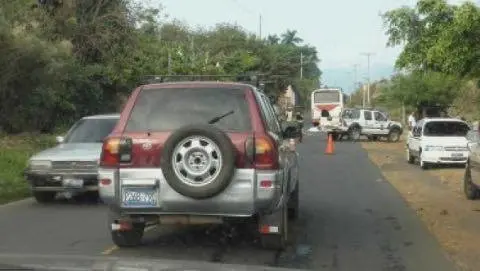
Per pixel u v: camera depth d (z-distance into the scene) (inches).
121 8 1201.4
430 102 1883.6
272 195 299.4
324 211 494.0
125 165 305.7
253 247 346.9
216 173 292.4
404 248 357.4
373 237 388.8
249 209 299.6
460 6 632.4
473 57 645.9
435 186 674.8
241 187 298.2
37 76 866.1
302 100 4074.8
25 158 727.1
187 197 296.5
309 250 346.6
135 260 133.6
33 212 468.8
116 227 325.1
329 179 730.8
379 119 1659.7
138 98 323.0
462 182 710.5
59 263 126.3
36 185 496.1
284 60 3319.4
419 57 736.3
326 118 2022.6
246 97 315.9
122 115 319.3
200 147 291.6
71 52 1010.1
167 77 362.6
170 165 294.4
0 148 791.7
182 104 318.0
